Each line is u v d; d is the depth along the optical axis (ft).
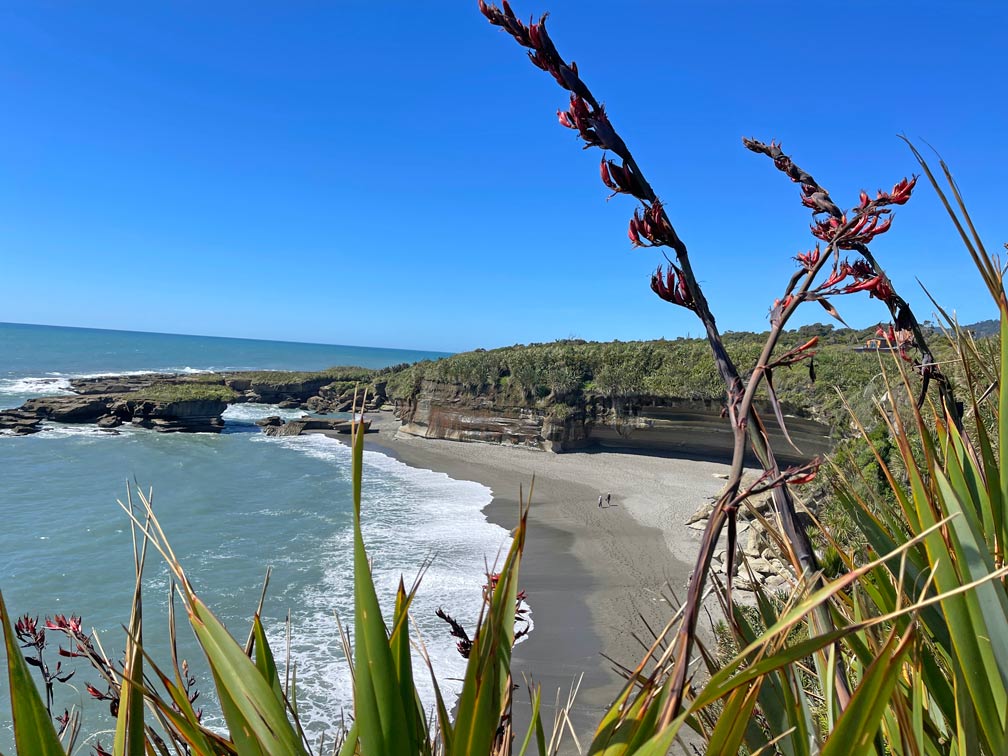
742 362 101.19
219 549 79.41
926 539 3.82
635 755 2.53
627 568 76.23
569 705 4.57
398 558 77.20
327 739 36.04
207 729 4.10
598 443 167.53
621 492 121.29
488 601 3.91
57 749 3.15
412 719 3.65
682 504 111.14
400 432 196.54
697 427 156.46
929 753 4.30
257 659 4.31
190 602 3.79
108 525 88.99
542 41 3.51
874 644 4.32
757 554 38.65
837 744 2.72
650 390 157.99
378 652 3.28
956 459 4.39
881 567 4.68
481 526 95.14
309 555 77.46
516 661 49.37
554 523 98.02
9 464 134.92
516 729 32.14
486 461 154.71
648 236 3.45
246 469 138.31
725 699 3.09
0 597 3.10
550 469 145.18
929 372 4.88
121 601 62.28
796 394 89.45
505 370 178.40
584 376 170.40
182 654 50.39
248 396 279.28
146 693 3.76
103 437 175.94
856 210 3.38
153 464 140.05
